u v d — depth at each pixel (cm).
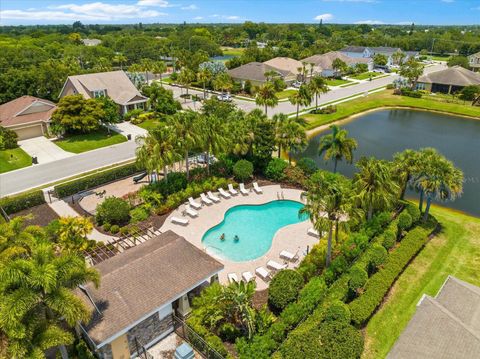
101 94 6925
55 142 5506
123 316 1942
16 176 4362
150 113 6788
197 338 2045
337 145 3934
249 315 2034
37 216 3488
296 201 3800
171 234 2705
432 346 1823
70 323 1570
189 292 2350
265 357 1912
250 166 4094
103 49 13988
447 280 2303
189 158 4731
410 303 2467
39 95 8094
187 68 9756
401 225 3109
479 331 1905
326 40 19725
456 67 9669
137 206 3600
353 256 2753
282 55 13125
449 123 7088
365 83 10706
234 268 2788
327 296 2350
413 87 9575
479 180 4541
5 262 1669
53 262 1647
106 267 2289
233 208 3681
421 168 3141
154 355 2062
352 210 2519
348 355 1819
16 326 1427
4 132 5234
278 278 2400
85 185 4000
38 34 19100
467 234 3262
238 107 7494
